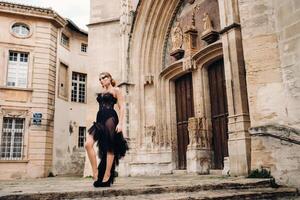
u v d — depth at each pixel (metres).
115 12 16.41
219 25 11.67
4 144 22.52
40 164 22.75
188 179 7.73
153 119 14.34
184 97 13.84
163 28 14.78
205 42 12.36
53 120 24.47
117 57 15.76
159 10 14.50
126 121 14.19
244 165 8.10
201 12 12.85
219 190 5.71
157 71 14.67
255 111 7.48
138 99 14.52
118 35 16.02
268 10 7.60
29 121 23.08
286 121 6.92
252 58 7.68
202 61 12.40
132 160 13.80
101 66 15.95
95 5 16.81
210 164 11.55
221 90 11.84
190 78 13.59
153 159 13.52
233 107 8.80
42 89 23.86
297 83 6.79
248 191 5.72
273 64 7.32
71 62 28.17
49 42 24.67
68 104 27.31
